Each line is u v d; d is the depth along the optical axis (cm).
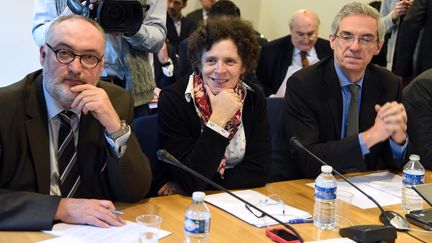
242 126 196
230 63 190
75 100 155
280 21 614
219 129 181
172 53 440
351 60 213
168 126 191
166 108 192
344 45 214
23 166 153
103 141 165
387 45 412
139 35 226
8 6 363
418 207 172
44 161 156
